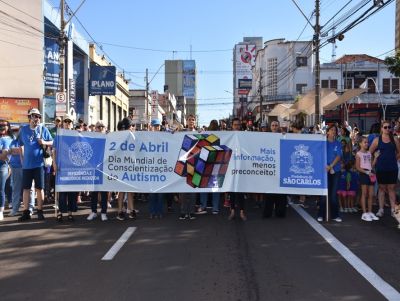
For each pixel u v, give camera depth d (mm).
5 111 26156
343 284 5746
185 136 9945
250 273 6203
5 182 10695
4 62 26562
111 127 44469
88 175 9805
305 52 76750
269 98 77688
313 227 9102
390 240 8008
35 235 8531
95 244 7832
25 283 5883
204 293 5449
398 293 5422
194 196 10203
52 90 27891
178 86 151875
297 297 5312
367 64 61188
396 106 28859
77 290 5594
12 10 26375
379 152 9883
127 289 5605
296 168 9844
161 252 7277
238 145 9922
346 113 30000
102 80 33062
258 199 11953
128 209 10211
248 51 107250
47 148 10047
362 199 9953
